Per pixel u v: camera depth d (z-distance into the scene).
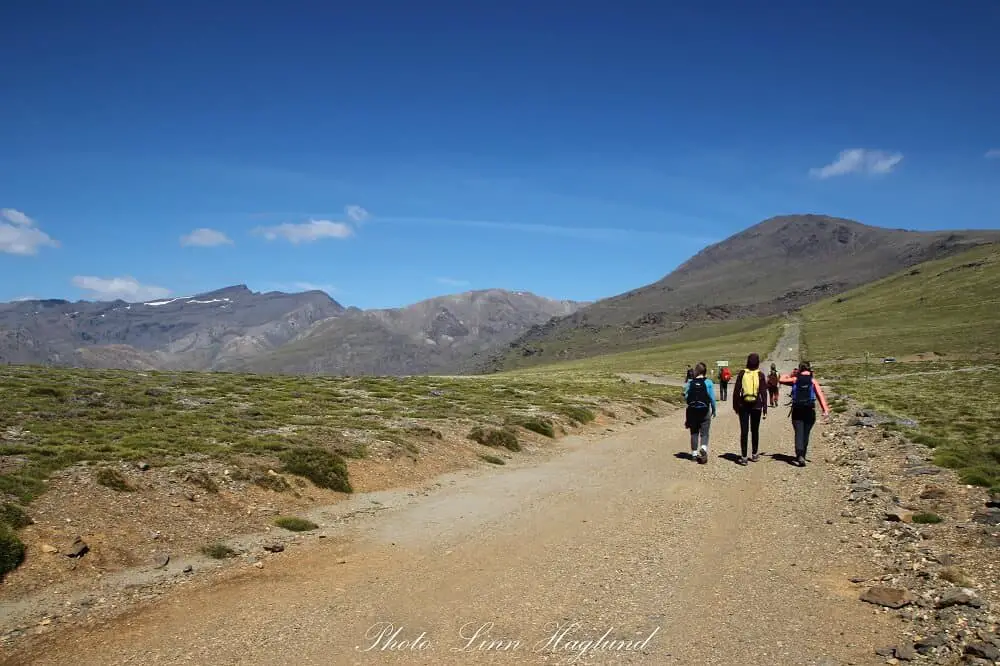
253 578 9.31
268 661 6.64
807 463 18.47
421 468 17.73
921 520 11.41
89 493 11.42
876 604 7.96
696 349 177.38
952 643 6.72
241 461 14.65
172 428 18.52
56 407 21.11
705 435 18.84
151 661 6.64
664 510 12.99
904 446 20.02
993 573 8.61
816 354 120.81
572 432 27.19
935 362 94.31
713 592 8.48
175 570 9.54
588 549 10.48
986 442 19.91
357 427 21.33
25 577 8.63
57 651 6.89
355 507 13.83
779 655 6.67
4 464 12.45
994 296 169.25
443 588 8.81
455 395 37.78
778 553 10.12
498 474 18.05
